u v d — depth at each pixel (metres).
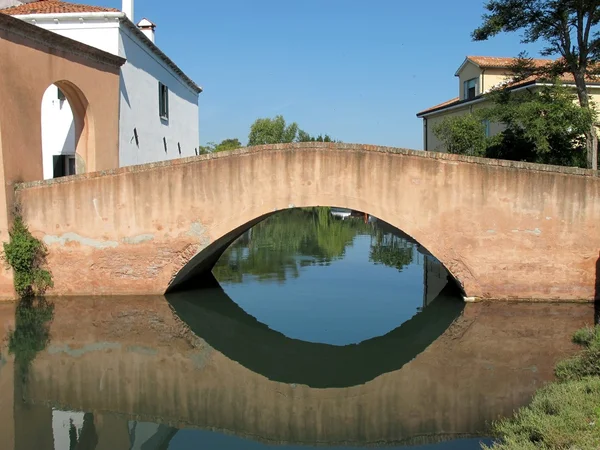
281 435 8.21
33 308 13.85
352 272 19.70
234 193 14.03
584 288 13.43
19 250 13.77
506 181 13.38
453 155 13.43
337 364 11.36
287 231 34.00
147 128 22.00
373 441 7.95
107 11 18.47
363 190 13.69
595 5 16.64
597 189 13.12
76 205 14.36
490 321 12.53
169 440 8.02
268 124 60.19
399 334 12.77
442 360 10.98
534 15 17.16
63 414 8.88
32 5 19.98
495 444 6.70
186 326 13.34
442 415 8.63
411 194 13.60
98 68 17.36
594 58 18.17
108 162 18.05
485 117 20.17
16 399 9.39
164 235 14.33
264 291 16.77
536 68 19.08
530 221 13.41
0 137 13.43
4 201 13.73
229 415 8.98
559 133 17.84
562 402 7.28
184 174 14.13
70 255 14.49
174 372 10.84
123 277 14.56
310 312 14.52
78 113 17.33
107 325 13.09
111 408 9.15
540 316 12.75
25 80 14.10
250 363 11.51
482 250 13.62
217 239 14.22
